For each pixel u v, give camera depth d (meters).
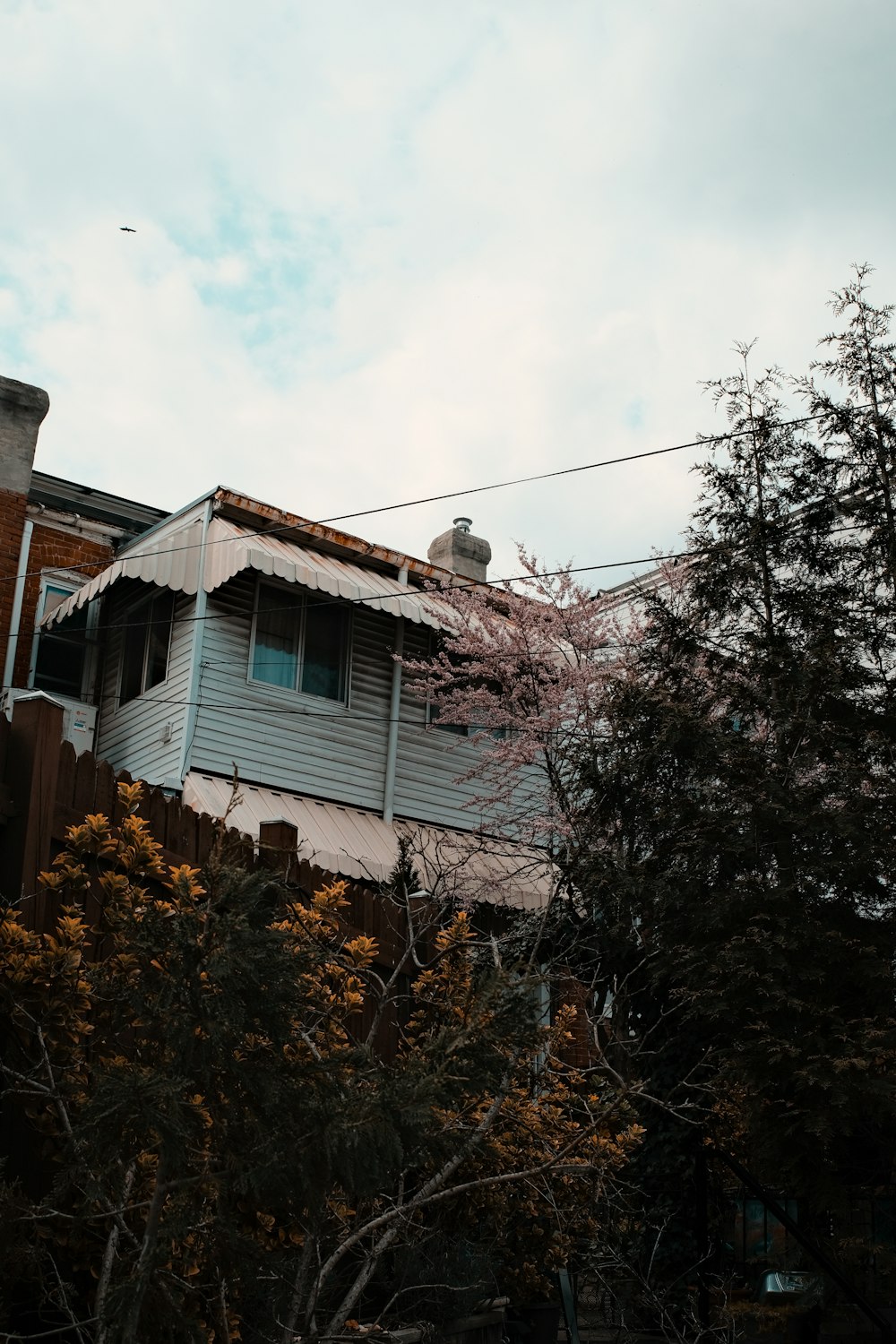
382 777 17.45
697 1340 8.84
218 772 15.84
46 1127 5.29
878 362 12.20
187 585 15.74
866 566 11.98
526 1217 8.14
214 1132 4.53
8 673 16.81
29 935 5.41
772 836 10.77
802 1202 10.22
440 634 18.59
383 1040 8.08
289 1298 5.20
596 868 10.74
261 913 4.63
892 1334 8.53
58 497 17.94
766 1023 9.86
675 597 13.99
